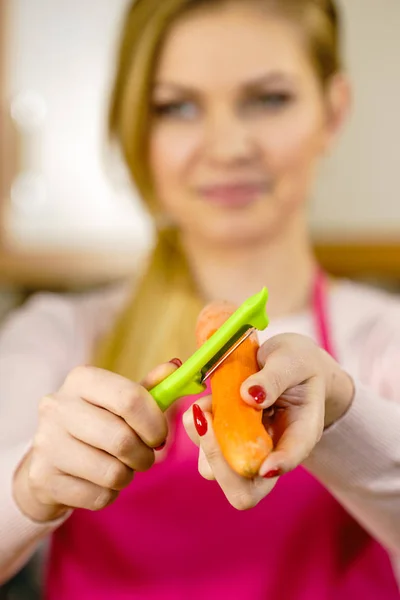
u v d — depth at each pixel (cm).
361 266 83
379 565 55
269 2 54
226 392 30
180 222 59
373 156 83
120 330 59
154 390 34
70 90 88
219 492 55
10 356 59
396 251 82
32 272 87
